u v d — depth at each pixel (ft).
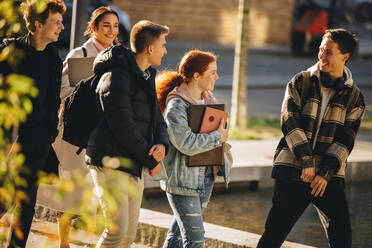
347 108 28.73
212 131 28.43
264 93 105.40
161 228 35.68
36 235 36.09
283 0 178.09
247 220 41.73
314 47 156.46
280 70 131.64
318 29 155.02
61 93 32.86
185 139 27.61
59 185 21.40
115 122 25.46
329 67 28.19
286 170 28.73
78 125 27.78
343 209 28.91
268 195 47.57
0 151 22.21
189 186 28.14
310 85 28.60
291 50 159.84
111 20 34.37
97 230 25.67
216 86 104.27
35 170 29.01
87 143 27.66
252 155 52.95
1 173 22.48
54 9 28.48
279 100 99.19
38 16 28.27
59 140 33.35
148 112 26.53
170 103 28.30
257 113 85.81
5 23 23.45
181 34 172.96
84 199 20.54
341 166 28.68
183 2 171.32
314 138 28.71
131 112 25.80
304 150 28.02
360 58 163.84
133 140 25.67
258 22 178.91
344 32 27.99
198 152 27.86
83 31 47.96
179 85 29.37
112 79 25.71
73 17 48.14
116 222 26.11
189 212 28.25
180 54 140.36
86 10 47.96
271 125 75.10
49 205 32.83
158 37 26.89
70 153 32.96
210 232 35.27
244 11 68.64
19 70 28.37
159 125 27.55
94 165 26.18
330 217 29.07
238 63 69.21
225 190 47.50
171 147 28.35
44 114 29.19
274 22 179.01
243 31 68.80
